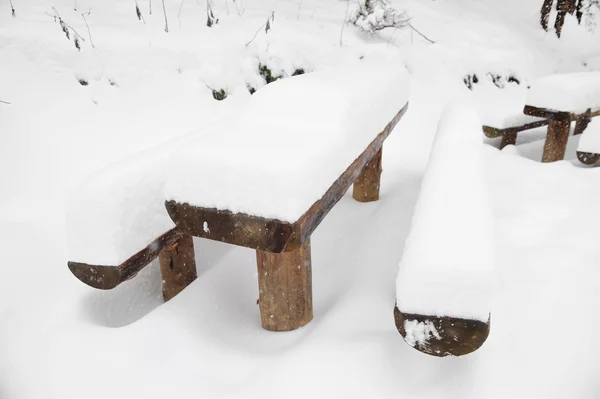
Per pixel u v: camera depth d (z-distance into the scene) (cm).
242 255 234
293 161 131
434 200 162
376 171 291
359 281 196
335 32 519
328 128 159
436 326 119
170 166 139
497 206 272
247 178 129
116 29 404
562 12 714
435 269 118
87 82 360
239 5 525
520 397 129
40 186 301
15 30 355
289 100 174
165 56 393
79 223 162
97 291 211
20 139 319
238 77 416
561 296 174
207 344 162
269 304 171
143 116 365
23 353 166
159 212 186
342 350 147
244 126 161
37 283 220
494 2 816
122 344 161
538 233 230
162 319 172
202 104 392
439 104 495
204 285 199
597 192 283
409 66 520
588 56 708
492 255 124
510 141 456
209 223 138
